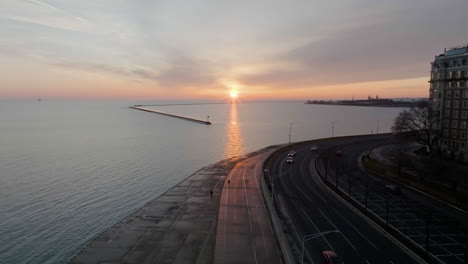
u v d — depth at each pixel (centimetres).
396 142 13038
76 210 7150
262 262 4038
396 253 4100
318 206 5931
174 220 5609
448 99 9094
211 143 17612
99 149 15238
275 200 6297
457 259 3847
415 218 5159
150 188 8844
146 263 4178
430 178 7019
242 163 10469
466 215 5228
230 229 5047
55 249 5459
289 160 9969
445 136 9200
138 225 5394
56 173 10338
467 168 7406
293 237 4597
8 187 8788
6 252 5362
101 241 4803
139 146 16312
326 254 3872
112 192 8438
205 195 7050
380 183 7312
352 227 4944
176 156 13675
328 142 14238
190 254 4403
